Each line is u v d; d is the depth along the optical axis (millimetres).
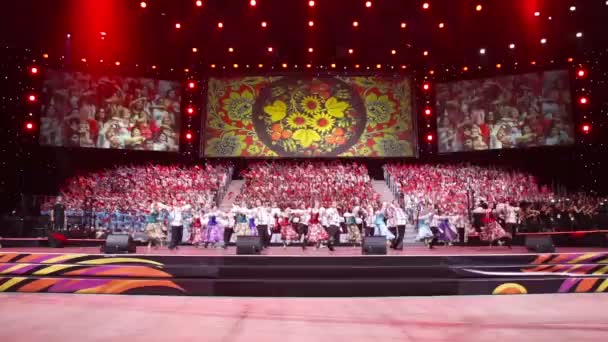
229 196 19344
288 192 18594
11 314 5996
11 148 18547
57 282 7977
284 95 21422
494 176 20391
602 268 8242
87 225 16625
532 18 18312
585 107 19469
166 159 22188
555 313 6188
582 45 19453
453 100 21203
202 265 8086
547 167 20891
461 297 7750
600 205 16500
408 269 8086
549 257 8289
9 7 16953
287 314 6172
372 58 21656
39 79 19219
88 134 19750
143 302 7113
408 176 20453
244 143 21156
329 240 12203
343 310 6492
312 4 16766
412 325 5430
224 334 4926
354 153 21062
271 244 15617
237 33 19797
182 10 18172
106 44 19688
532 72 20250
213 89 21453
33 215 16672
